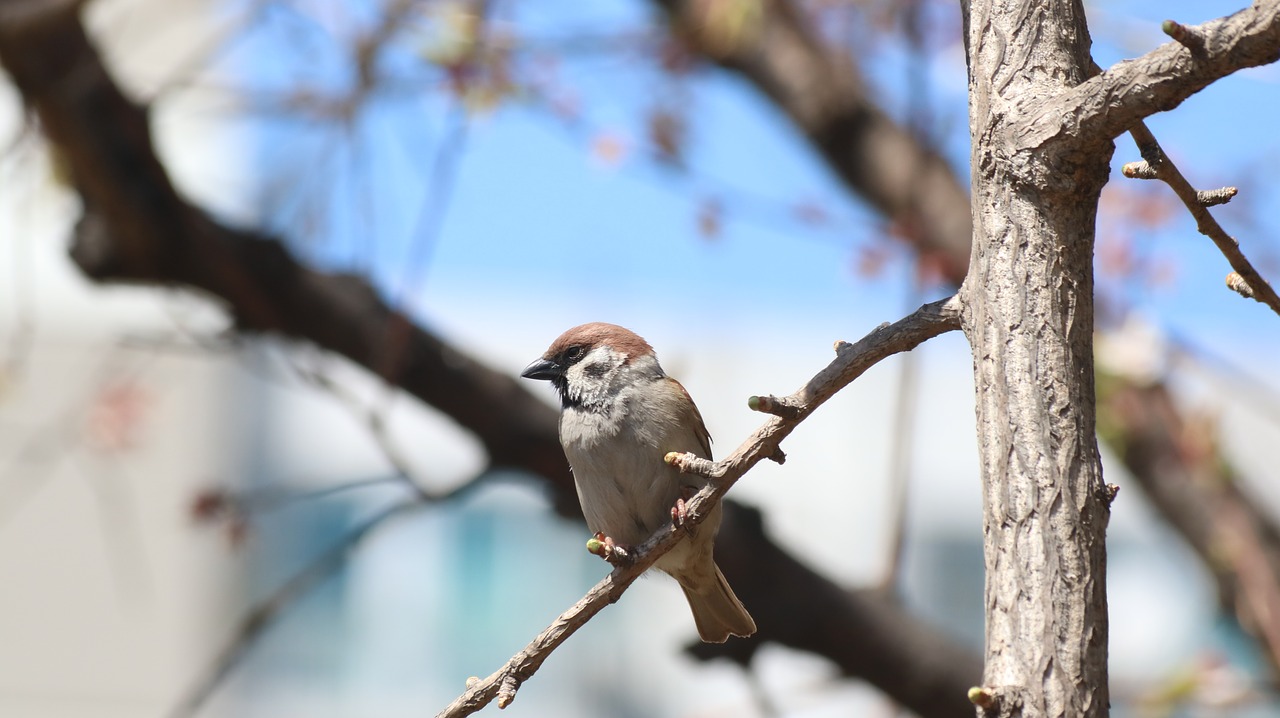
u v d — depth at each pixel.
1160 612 20.44
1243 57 3.71
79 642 21.00
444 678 21.88
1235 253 4.35
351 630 21.84
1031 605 3.89
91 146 9.21
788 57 11.97
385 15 9.48
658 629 22.38
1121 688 10.27
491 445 10.10
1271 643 10.34
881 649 10.07
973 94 4.41
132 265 9.86
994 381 4.12
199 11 12.44
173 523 20.78
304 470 21.39
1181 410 11.80
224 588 21.33
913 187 11.35
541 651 5.20
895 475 10.02
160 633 21.11
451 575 22.20
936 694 10.15
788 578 9.97
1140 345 10.73
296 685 21.59
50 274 19.81
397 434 20.89
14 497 19.67
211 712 21.22
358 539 9.45
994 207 4.25
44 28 8.46
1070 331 4.10
